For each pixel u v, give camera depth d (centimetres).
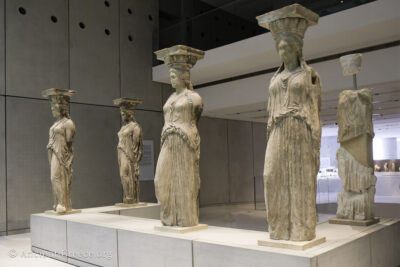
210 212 1192
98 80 1102
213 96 1135
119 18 1164
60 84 1024
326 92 871
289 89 400
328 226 510
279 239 399
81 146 1054
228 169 1356
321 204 874
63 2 1046
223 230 508
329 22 765
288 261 359
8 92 934
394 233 525
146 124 1207
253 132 1404
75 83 1053
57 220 653
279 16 399
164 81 1233
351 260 409
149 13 1240
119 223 589
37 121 977
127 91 1165
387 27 722
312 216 395
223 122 1348
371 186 527
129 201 851
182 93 527
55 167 728
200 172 1284
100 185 1085
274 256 369
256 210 1239
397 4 683
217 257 418
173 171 514
